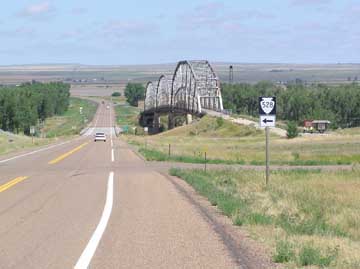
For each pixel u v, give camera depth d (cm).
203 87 18262
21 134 16588
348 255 1244
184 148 7819
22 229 1567
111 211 1909
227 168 4081
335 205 2325
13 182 2998
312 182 3175
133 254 1241
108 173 3600
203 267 1123
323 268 1124
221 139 11806
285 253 1195
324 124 14812
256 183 2975
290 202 2320
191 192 2497
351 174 3678
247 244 1346
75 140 11956
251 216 1706
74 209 1964
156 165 4462
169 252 1262
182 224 1638
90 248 1301
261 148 7925
